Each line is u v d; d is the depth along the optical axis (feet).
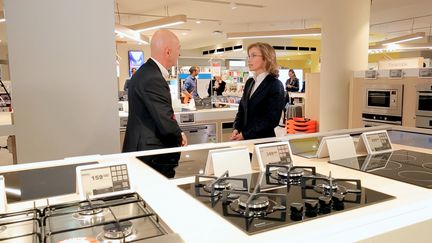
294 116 32.27
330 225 2.85
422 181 4.15
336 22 15.78
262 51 8.64
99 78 7.98
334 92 16.14
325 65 16.48
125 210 3.27
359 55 15.93
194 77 24.00
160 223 2.93
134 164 5.16
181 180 4.31
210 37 44.60
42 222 2.98
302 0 24.08
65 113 7.73
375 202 3.39
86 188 3.57
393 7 26.76
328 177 3.98
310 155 5.67
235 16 29.96
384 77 13.67
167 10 27.02
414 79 12.51
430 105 12.01
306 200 3.37
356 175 4.48
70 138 7.82
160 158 5.53
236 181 4.13
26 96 7.37
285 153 4.94
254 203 3.17
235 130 9.42
